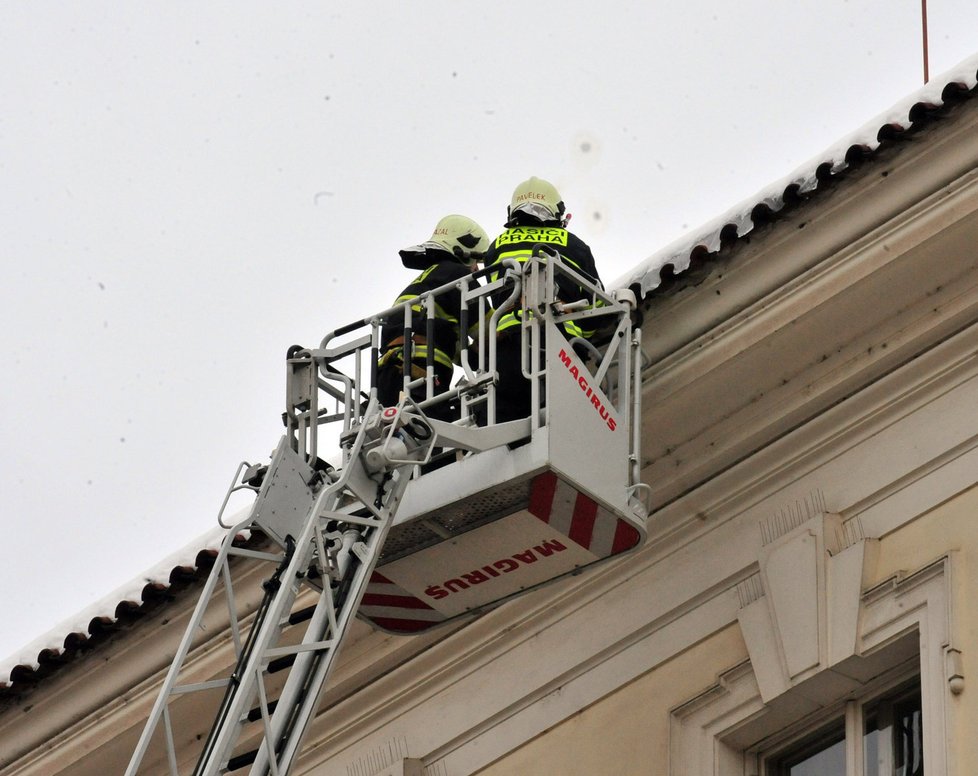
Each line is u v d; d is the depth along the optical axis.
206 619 30.22
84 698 31.48
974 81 25.20
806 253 26.03
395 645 29.59
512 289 24.78
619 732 26.98
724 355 26.55
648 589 27.58
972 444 25.31
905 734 24.88
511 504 24.19
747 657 26.16
